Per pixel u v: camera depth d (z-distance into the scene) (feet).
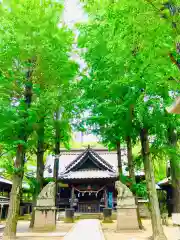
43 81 42.60
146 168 35.68
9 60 37.52
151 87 29.14
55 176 59.62
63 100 43.73
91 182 98.84
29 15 36.63
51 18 37.32
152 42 20.30
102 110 38.52
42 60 39.27
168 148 36.09
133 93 32.81
